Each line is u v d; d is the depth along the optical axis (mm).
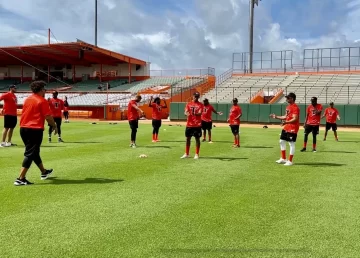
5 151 12516
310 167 9953
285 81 43625
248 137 19219
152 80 52500
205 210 5883
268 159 11391
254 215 5648
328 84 40625
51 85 55656
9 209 5852
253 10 47188
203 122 16547
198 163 10445
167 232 4918
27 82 58719
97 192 6957
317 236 4812
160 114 16469
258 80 45500
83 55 46281
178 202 6324
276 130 25062
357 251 4359
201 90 47062
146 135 19531
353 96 36812
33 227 5062
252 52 47500
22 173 7484
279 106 33656
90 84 53969
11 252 4266
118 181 7949
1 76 60844
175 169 9461
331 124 18047
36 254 4219
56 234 4816
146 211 5809
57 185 7520
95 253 4254
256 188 7398
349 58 42875
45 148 13555
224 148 14195
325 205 6211
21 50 47156
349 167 9992
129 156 11680
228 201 6406
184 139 17500
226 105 35156
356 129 29125
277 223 5297
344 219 5488
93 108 41125
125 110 40031
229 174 8852
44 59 53125
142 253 4258
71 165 9914
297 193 7012
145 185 7582
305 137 13812
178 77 51812
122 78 55219
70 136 18500
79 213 5680
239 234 4863
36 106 7586
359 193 7039
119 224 5207
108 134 19797
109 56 49438
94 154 12070
